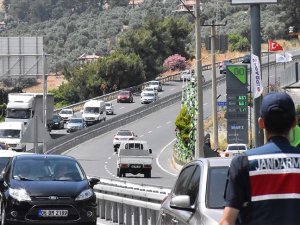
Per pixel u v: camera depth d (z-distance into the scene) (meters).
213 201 20.64
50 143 133.88
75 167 41.09
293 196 13.20
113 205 48.19
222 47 120.38
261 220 13.16
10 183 39.44
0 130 134.25
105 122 177.12
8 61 171.25
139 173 101.88
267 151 13.45
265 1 51.75
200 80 84.06
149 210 41.47
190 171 23.08
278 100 13.73
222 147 131.25
